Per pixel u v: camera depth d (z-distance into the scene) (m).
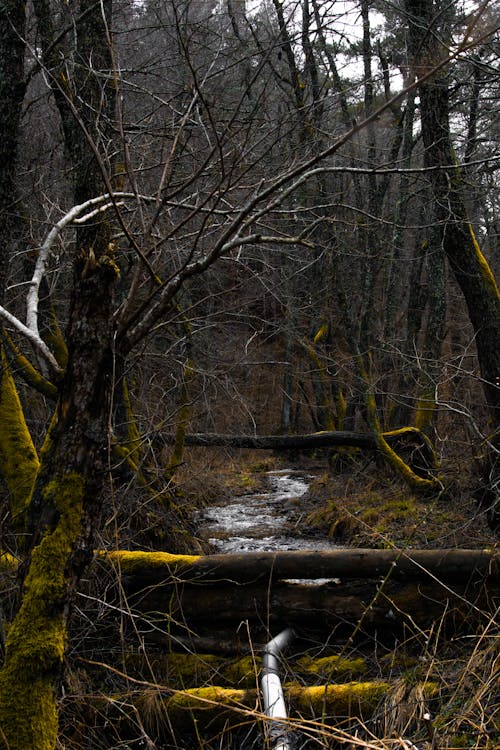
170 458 7.94
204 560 4.51
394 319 14.59
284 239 2.62
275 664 4.07
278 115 5.93
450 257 6.99
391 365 12.65
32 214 6.42
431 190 7.20
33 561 2.55
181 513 7.42
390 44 7.71
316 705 3.82
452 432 9.22
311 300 10.75
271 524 10.08
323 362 14.12
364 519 8.59
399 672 4.12
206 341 8.25
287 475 16.25
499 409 6.65
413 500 8.73
